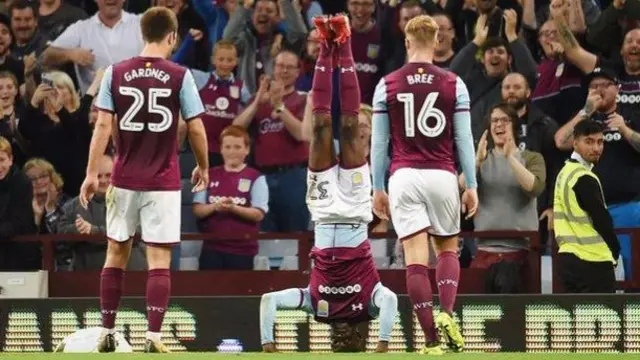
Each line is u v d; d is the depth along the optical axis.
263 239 36.25
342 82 24.61
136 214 24.41
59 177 38.62
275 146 39.34
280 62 39.50
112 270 24.55
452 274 23.05
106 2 42.19
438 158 23.09
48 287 36.00
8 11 43.81
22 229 36.81
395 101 23.20
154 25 24.39
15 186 36.97
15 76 40.84
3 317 31.27
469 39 41.09
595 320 29.83
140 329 30.67
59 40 42.12
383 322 24.61
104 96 24.19
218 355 21.83
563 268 30.98
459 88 23.25
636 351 29.58
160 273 24.27
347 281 24.78
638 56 38.09
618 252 30.89
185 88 24.20
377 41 41.12
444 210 23.09
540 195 37.53
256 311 30.66
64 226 37.97
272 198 39.06
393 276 34.12
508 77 37.69
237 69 41.31
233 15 41.41
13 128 40.34
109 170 37.56
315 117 24.59
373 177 23.73
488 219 34.66
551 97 39.38
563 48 39.03
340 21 24.16
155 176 24.14
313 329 30.23
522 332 29.97
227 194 37.22
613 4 39.19
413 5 40.69
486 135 35.12
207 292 35.66
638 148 36.88
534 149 37.59
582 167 30.89
